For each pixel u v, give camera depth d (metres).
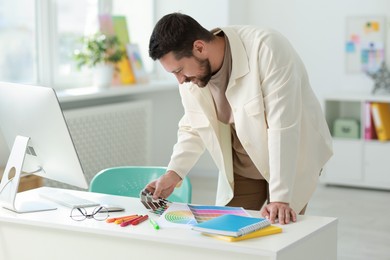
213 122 2.74
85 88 5.38
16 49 4.89
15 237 2.53
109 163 5.43
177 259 2.21
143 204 2.67
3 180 2.63
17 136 2.63
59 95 4.78
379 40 6.18
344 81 6.35
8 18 4.79
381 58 6.19
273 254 2.05
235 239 2.15
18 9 4.87
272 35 2.52
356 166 6.00
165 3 6.43
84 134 5.09
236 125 2.63
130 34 6.31
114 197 2.82
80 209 2.58
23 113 2.64
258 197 2.96
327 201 5.55
